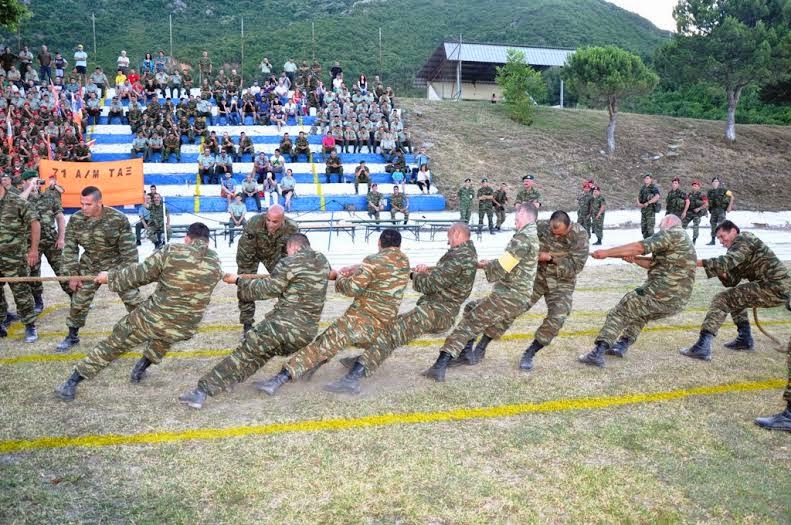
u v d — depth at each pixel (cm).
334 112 2523
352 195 2225
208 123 2591
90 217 662
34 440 448
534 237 586
